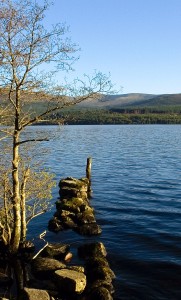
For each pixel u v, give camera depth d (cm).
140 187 3512
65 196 2908
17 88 1430
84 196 2934
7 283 1498
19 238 1694
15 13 1355
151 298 1394
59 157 6069
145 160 5653
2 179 1641
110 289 1435
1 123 1514
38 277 1552
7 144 1711
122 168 4800
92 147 8056
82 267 1560
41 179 1866
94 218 2339
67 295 1384
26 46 1389
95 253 1758
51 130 1728
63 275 1427
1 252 1705
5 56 1355
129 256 1786
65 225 2252
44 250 1769
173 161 5472
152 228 2233
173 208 2712
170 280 1539
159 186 3541
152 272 1614
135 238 2058
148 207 2750
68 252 1805
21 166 1767
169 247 1909
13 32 1366
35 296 1264
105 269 1541
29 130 1731
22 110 1502
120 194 3219
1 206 1848
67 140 10212
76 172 4475
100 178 4050
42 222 2369
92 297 1350
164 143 9075
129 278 1552
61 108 1503
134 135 12381
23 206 1744
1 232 1739
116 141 9825
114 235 2117
